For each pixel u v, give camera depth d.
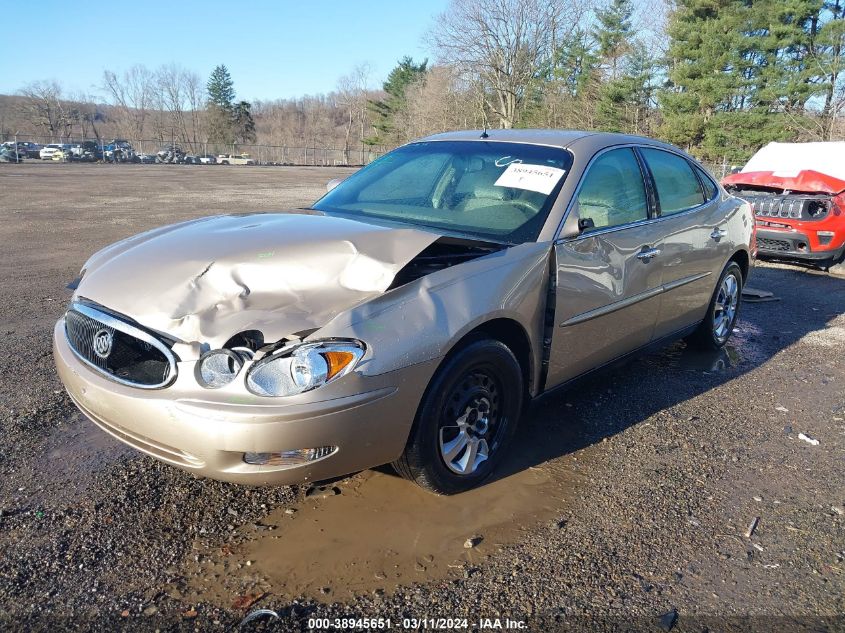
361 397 2.58
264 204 18.59
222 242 3.17
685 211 4.66
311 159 77.44
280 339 2.57
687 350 5.64
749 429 4.09
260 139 101.38
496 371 3.20
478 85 46.69
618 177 4.08
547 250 3.40
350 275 2.86
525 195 3.70
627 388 4.70
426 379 2.78
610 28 47.22
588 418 4.16
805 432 4.08
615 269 3.85
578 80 47.53
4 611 2.38
